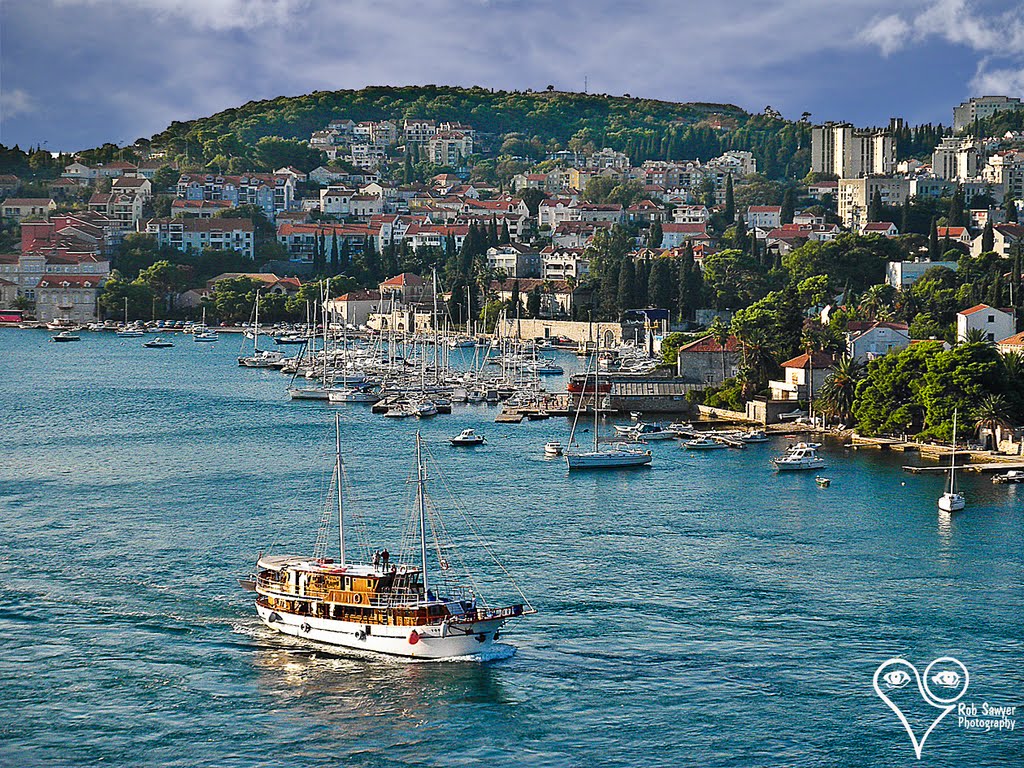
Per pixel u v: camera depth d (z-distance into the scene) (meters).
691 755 136.88
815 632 167.00
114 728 141.50
